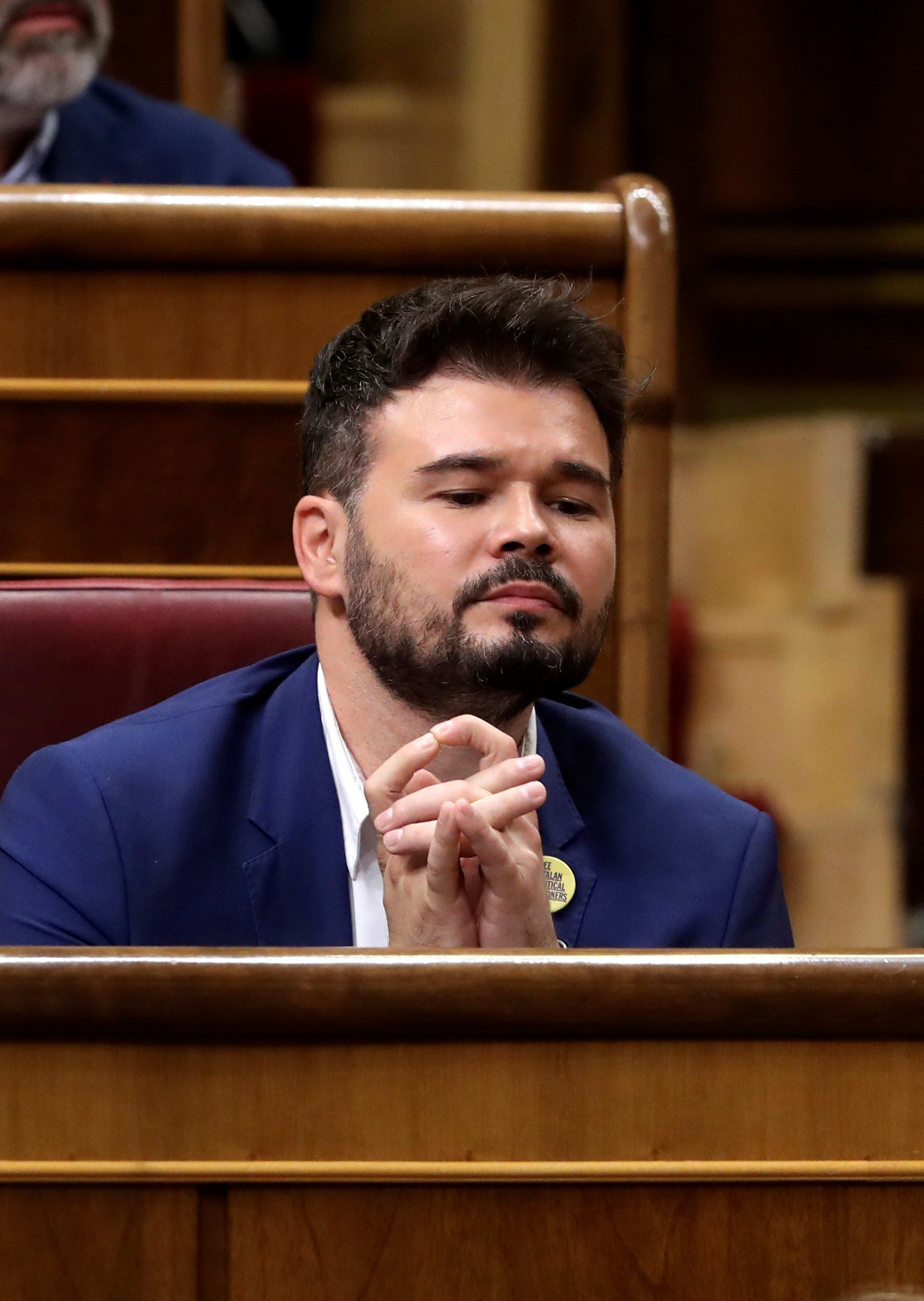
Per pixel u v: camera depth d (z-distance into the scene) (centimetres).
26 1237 252
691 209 1628
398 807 326
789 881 1195
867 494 1371
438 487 349
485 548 347
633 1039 254
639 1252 255
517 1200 254
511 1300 254
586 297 482
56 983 247
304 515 374
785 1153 256
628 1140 254
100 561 471
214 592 431
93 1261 252
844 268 1655
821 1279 256
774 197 1636
